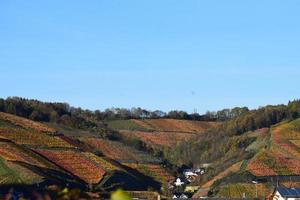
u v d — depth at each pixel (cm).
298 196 13950
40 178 14512
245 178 18088
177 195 17875
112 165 18800
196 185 19938
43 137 19425
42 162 16800
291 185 17525
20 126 19838
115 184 16962
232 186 17650
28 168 15100
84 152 19412
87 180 17075
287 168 18825
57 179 15362
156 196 16025
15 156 16262
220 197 16238
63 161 18062
